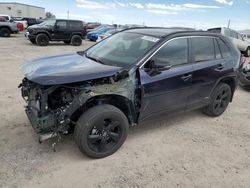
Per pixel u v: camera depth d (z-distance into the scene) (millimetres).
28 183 2877
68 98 3141
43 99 3078
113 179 3049
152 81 3609
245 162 3594
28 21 34500
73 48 16281
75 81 2992
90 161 3367
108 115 3305
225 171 3348
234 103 6223
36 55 12055
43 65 3402
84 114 3227
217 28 15266
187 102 4289
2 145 3547
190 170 3312
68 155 3451
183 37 4086
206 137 4250
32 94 3469
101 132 3338
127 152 3631
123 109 3658
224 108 5176
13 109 4809
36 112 3299
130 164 3359
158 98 3787
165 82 3764
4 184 2824
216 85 4742
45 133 3146
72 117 3369
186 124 4699
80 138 3199
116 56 3875
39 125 3113
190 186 3010
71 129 3471
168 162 3459
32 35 16125
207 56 4477
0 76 7305
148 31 4289
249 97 6898
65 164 3264
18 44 16422
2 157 3283
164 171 3258
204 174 3252
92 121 3189
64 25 17016
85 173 3125
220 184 3088
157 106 3848
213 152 3791
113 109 3350
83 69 3246
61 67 3332
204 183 3080
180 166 3385
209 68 4418
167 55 3836
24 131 3969
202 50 4391
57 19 16750
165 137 4141
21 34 24938
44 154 3426
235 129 4645
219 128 4641
